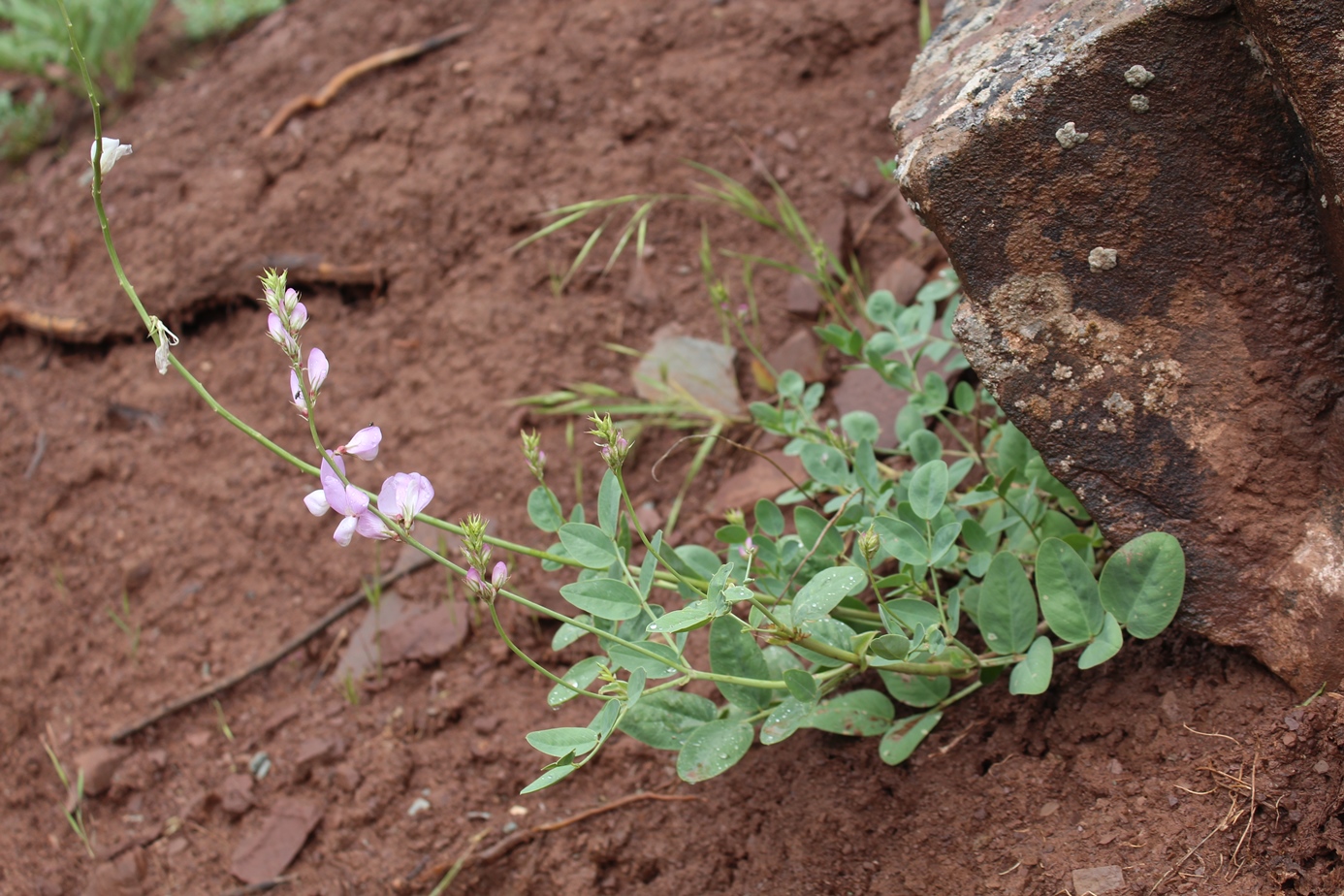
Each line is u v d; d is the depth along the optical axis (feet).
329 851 2.97
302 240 3.59
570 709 3.01
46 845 3.07
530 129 3.61
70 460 3.47
